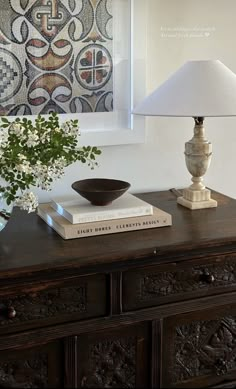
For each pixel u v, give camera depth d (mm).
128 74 2086
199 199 1988
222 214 1922
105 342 1641
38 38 1937
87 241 1651
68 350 1598
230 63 2260
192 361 1775
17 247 1601
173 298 1691
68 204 1785
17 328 1523
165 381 1744
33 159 1591
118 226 1718
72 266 1517
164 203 2055
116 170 2172
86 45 2008
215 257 1714
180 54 2166
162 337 1708
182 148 2268
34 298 1522
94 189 1856
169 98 1814
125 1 2025
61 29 1963
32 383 1579
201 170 1978
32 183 1628
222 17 2201
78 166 2102
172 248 1623
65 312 1567
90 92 2047
